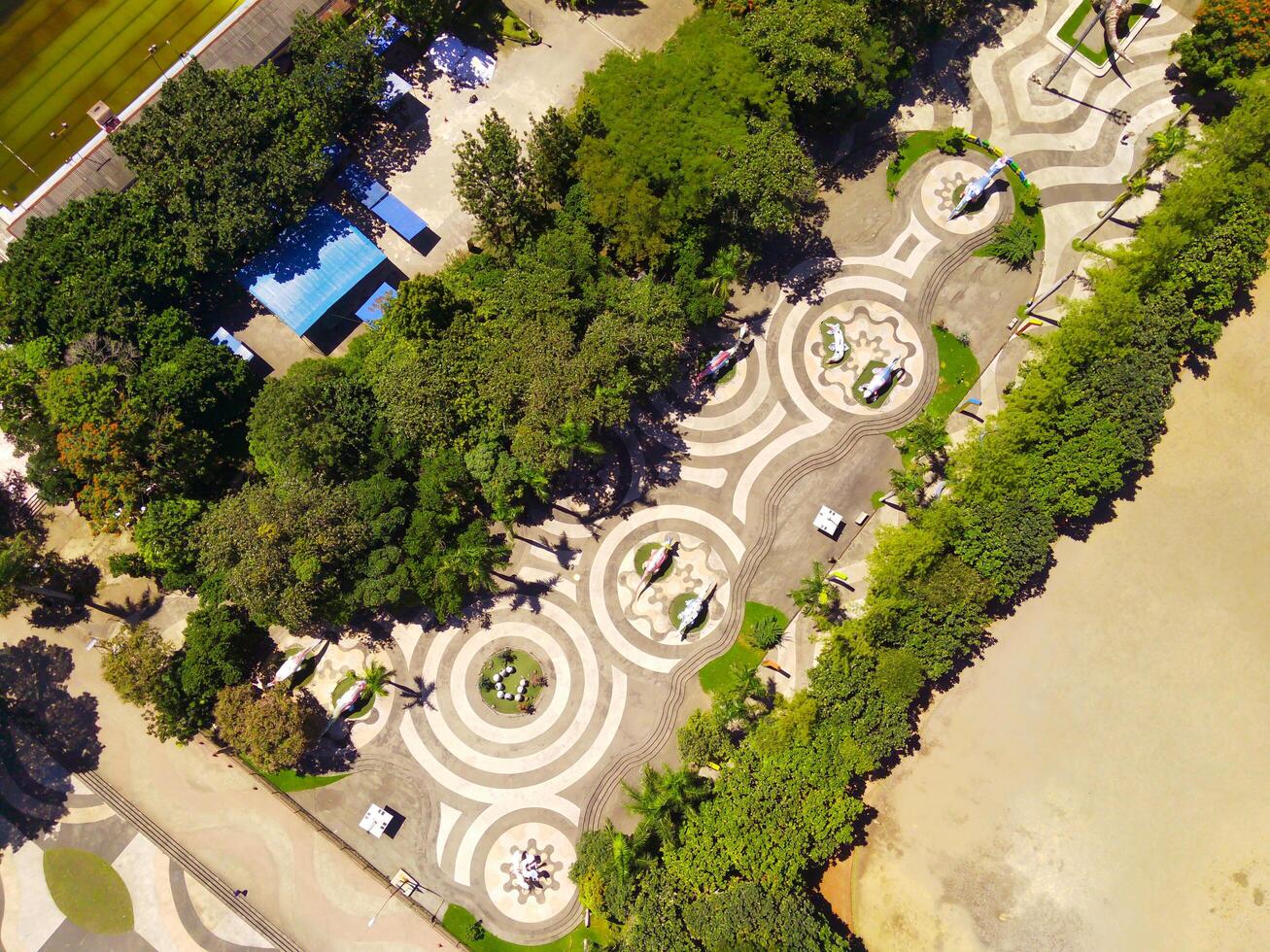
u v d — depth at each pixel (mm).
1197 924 61719
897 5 63688
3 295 59094
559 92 69938
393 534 58688
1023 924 62000
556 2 70812
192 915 60969
